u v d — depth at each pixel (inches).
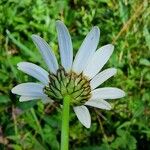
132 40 7.4
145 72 7.1
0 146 6.0
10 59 6.8
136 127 6.5
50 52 3.6
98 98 3.6
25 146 5.9
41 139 6.1
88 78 3.6
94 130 6.4
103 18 7.7
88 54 3.7
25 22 7.3
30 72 3.6
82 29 7.5
